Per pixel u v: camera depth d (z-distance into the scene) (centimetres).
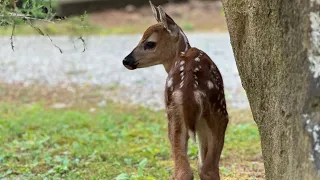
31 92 2031
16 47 2783
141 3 3494
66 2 3316
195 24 3250
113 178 1123
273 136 820
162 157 1292
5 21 1054
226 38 2911
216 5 3516
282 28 764
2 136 1448
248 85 906
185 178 842
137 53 1035
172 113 873
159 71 2373
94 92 2034
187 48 1039
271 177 839
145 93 2020
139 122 1648
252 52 872
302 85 718
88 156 1286
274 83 808
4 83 2159
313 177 696
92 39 2998
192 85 869
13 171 1177
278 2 769
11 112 1747
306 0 710
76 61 2562
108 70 2381
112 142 1415
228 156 1305
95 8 3397
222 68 2330
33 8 1073
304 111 711
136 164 1231
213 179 876
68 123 1605
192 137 855
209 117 877
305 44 711
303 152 715
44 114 1703
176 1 3544
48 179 1114
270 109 829
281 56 773
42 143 1407
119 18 3356
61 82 2184
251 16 855
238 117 1673
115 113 1748
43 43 2934
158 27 1031
